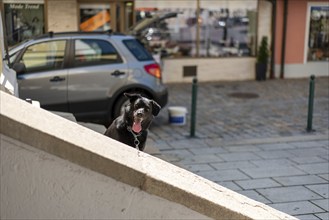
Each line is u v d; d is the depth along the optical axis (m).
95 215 2.20
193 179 2.42
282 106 11.32
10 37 12.45
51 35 8.32
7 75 4.69
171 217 2.26
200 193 2.29
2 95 2.33
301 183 6.02
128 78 8.49
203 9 14.68
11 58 7.99
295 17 15.38
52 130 2.16
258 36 15.24
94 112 8.43
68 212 2.18
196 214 2.28
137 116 4.34
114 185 2.18
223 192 2.45
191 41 14.77
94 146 2.20
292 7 15.27
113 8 13.81
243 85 14.27
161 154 7.07
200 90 13.40
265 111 10.78
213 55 15.05
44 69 8.17
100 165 2.14
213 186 2.47
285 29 15.32
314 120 9.88
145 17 14.09
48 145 2.10
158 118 9.91
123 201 2.20
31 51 8.13
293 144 7.97
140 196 2.20
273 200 5.44
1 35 4.86
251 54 15.39
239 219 2.33
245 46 15.36
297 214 5.06
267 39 15.16
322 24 15.75
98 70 8.35
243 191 5.72
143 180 2.18
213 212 2.29
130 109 4.47
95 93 8.37
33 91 8.03
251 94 12.83
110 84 8.42
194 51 14.86
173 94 12.77
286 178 6.21
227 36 15.10
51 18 12.97
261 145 7.91
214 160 7.00
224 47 15.14
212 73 15.00
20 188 2.14
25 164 2.12
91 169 2.14
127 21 14.02
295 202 5.39
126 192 2.19
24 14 12.63
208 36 14.91
